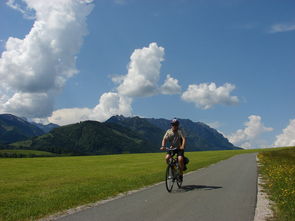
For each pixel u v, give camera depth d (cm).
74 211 833
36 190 1367
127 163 3856
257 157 4403
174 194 1080
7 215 800
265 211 806
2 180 1939
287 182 1258
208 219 727
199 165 2609
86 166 3503
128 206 883
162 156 6150
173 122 1183
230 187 1244
